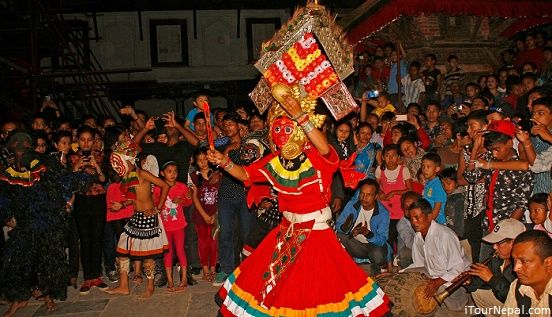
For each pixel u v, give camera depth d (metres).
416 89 11.30
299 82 4.07
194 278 6.58
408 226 6.04
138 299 5.96
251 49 18.66
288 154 3.90
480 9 11.88
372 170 7.07
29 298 5.63
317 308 3.74
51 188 5.56
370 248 6.05
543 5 12.14
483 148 5.55
